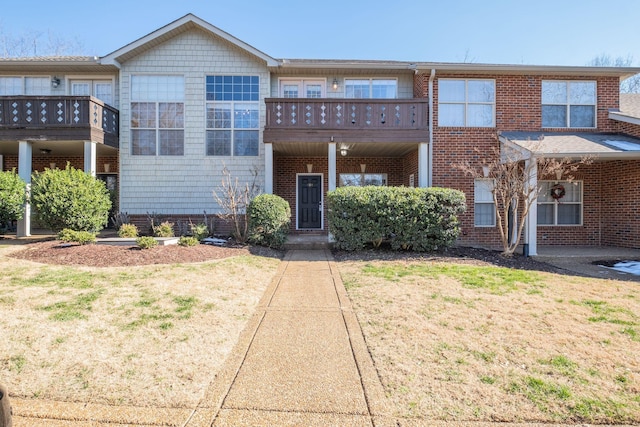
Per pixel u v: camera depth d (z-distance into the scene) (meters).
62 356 3.34
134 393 2.80
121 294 5.20
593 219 11.89
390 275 6.92
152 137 12.29
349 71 12.38
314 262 8.46
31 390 2.80
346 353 3.56
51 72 12.41
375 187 9.80
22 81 12.43
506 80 11.61
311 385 2.97
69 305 4.67
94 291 5.29
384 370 3.20
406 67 11.89
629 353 3.53
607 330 4.12
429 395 2.81
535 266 8.18
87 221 9.61
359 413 2.61
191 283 5.94
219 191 12.32
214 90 12.39
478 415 2.57
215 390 2.88
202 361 3.35
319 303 5.25
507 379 3.04
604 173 11.73
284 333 4.09
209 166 12.34
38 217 9.59
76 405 2.64
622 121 11.38
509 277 6.77
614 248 11.04
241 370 3.21
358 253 9.39
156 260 7.36
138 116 12.27
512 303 5.12
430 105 11.38
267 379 3.07
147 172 12.26
